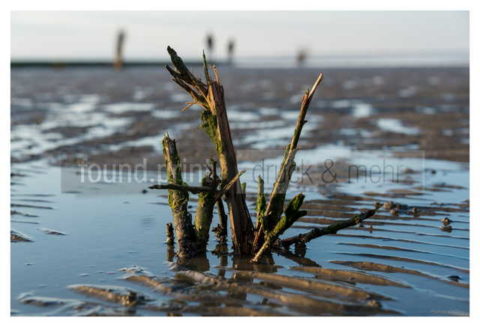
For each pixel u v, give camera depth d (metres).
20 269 1.54
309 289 1.42
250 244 1.60
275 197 1.55
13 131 3.27
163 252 1.62
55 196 2.06
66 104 4.65
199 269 1.52
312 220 1.83
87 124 3.52
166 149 1.62
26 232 1.75
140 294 1.41
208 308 1.36
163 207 1.96
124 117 3.81
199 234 1.60
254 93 5.38
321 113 3.95
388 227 1.77
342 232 1.74
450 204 1.96
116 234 1.74
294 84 6.38
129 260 1.58
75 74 8.92
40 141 2.95
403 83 6.30
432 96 4.88
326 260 1.57
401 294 1.41
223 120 1.56
